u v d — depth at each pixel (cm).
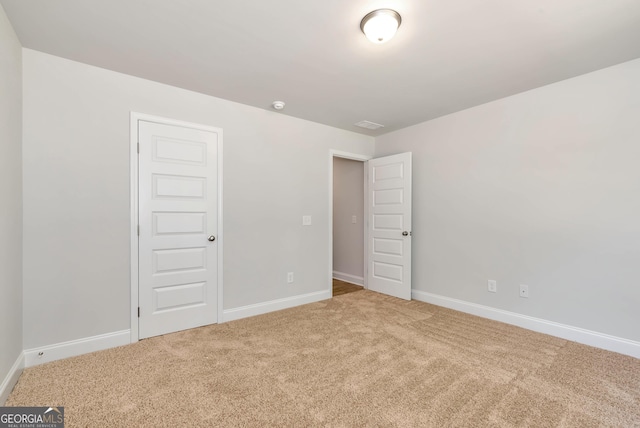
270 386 192
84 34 200
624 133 238
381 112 348
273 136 346
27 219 216
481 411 168
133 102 260
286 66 242
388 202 411
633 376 204
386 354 236
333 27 192
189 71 251
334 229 524
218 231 305
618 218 241
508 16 180
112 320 250
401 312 338
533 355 234
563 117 268
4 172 179
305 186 375
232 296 316
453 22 186
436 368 214
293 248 364
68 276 232
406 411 168
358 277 482
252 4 171
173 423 158
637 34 198
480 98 308
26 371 208
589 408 171
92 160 241
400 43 209
